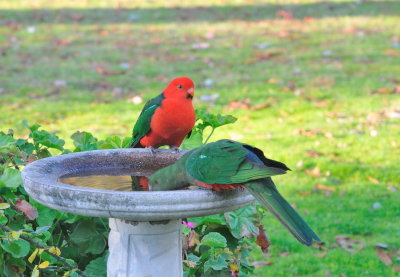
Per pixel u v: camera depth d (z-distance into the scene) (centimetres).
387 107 1594
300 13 2820
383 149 1321
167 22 2670
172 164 582
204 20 2708
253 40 2336
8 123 1462
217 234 628
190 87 679
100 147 709
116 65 2017
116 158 623
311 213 1046
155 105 688
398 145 1341
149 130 699
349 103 1630
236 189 501
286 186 1154
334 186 1155
